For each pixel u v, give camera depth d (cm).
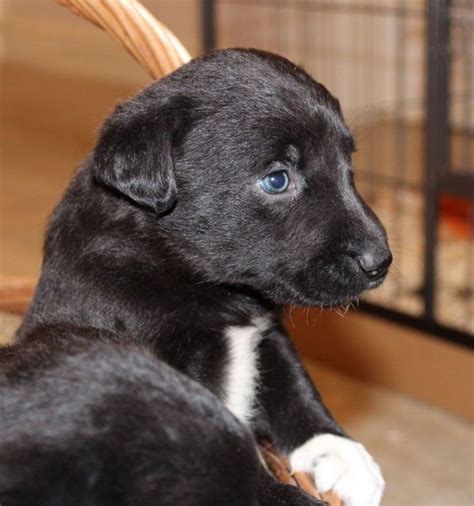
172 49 56
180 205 54
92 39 183
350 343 100
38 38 193
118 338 46
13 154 160
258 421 56
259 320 56
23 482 38
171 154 53
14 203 142
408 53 144
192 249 54
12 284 64
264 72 54
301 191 54
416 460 89
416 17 143
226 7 153
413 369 96
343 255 54
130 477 39
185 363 54
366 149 135
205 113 53
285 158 54
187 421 40
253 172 53
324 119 54
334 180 54
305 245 54
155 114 53
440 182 96
